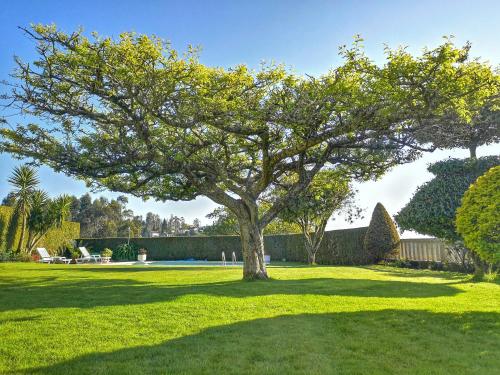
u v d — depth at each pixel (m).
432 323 4.79
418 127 8.98
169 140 9.46
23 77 8.13
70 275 11.27
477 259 10.22
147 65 7.49
